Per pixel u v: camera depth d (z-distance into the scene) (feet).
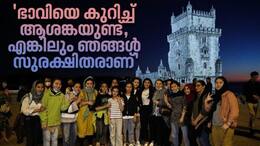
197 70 150.61
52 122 25.22
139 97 31.83
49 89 25.84
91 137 30.76
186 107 26.68
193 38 152.87
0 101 35.35
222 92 21.33
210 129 23.63
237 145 32.45
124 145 30.30
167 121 30.35
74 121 27.61
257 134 38.78
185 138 26.63
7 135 37.45
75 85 28.91
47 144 25.26
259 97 34.83
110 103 29.99
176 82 28.37
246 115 61.52
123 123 30.81
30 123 25.03
